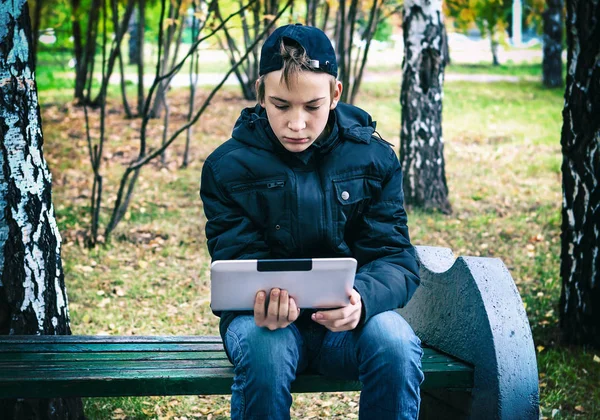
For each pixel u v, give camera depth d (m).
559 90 17.20
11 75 2.98
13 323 3.03
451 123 13.11
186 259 6.32
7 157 2.98
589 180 4.35
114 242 6.66
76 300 5.32
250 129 2.54
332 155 2.53
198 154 10.36
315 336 2.53
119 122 12.48
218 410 3.74
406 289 2.51
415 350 2.38
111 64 6.55
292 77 2.29
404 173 7.91
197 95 15.66
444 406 2.87
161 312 5.14
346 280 2.33
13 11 2.98
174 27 10.24
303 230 2.49
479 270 2.73
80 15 12.67
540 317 4.97
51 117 12.80
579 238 4.43
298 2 11.83
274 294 2.30
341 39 7.33
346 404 3.84
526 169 9.77
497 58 24.42
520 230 7.18
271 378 2.30
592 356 4.34
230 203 2.53
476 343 2.67
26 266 3.03
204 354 2.72
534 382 2.61
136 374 2.47
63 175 9.09
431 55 7.59
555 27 17.56
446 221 7.47
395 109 14.24
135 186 8.66
